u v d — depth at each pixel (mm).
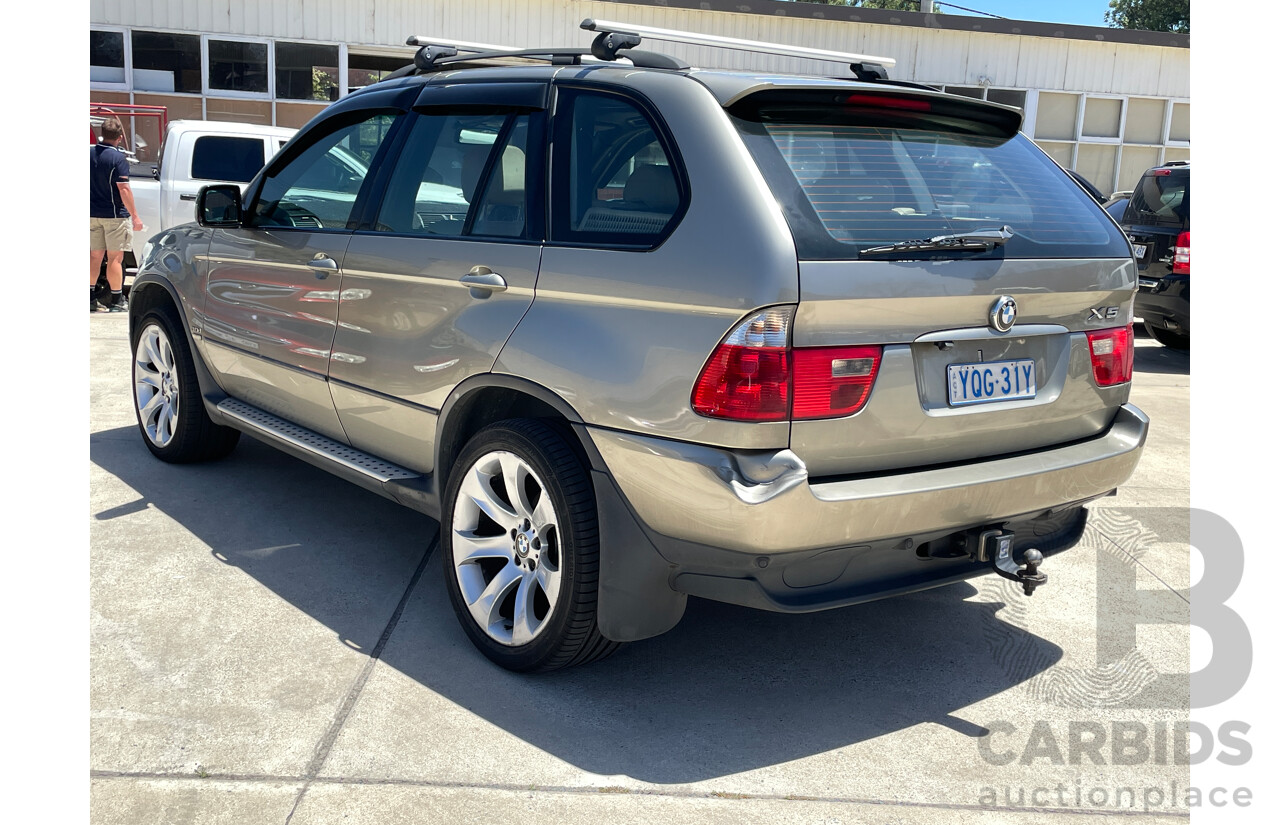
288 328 3990
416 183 3512
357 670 3070
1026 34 17422
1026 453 2984
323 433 4023
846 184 2705
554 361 2842
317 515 4371
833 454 2584
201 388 4645
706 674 3168
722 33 15852
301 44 14641
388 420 3549
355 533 4188
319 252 3793
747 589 2588
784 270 2457
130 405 6102
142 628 3266
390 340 3453
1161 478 5641
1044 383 2990
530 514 3000
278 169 4242
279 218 4152
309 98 14883
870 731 2877
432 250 3291
